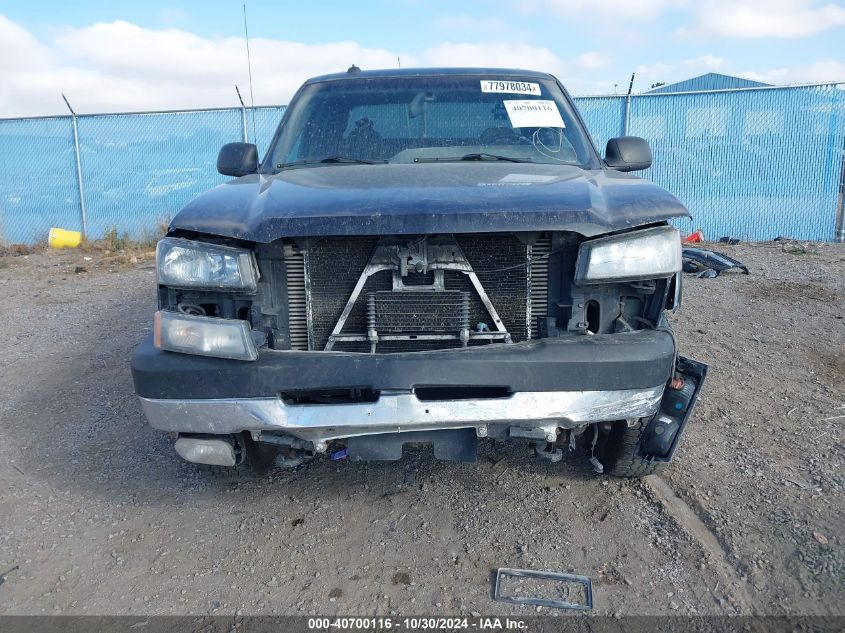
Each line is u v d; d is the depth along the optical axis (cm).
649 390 266
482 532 298
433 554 283
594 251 263
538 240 278
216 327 259
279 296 282
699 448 366
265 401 258
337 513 317
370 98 405
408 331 278
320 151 381
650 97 1277
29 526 310
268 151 394
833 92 1225
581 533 294
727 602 247
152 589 264
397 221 256
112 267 1098
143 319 708
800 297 724
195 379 261
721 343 560
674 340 275
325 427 257
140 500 332
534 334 285
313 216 261
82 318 727
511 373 254
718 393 445
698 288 781
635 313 292
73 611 252
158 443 396
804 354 527
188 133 1382
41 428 425
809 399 432
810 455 355
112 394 481
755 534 285
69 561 283
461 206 260
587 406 260
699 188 1299
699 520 300
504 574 268
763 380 469
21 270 1077
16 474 363
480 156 365
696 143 1284
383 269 275
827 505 305
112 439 405
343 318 279
